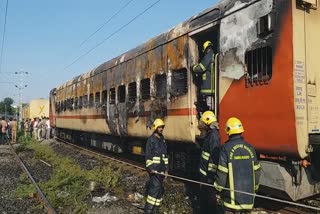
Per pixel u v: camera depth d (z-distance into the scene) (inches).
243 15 287.7
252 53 278.7
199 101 362.6
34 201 352.2
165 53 415.2
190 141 367.9
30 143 990.4
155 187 269.9
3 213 313.6
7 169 561.6
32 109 1630.2
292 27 248.1
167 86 407.5
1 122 1159.6
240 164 193.2
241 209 190.9
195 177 417.7
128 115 521.7
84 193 361.4
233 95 294.8
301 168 257.4
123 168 525.0
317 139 247.1
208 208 259.0
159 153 270.1
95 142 758.5
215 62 322.7
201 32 348.2
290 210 272.5
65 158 650.2
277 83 255.4
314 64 257.6
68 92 962.7
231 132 197.8
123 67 546.9
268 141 262.8
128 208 315.9
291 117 245.4
